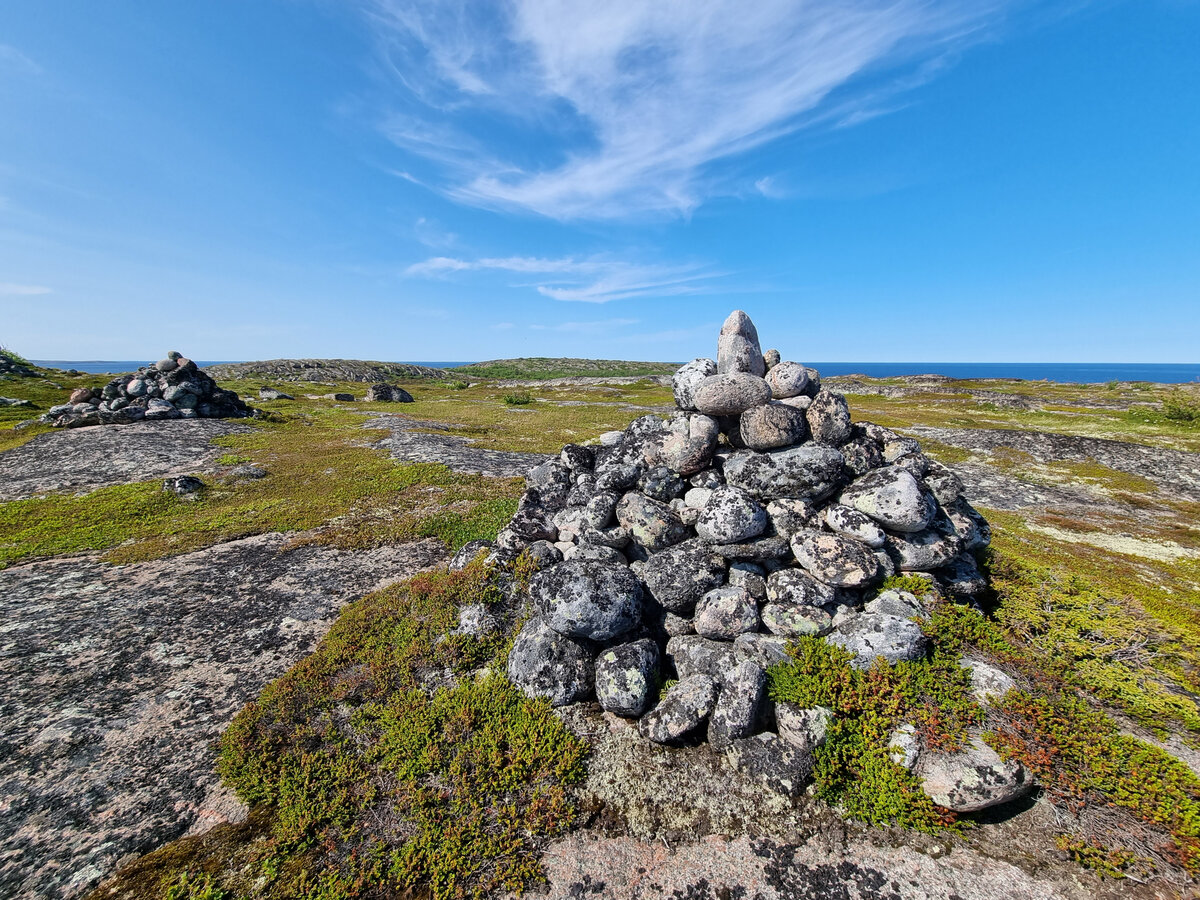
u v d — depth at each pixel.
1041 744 1.43
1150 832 1.30
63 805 1.47
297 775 1.54
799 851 1.35
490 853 1.35
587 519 2.17
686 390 2.27
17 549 2.98
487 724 1.66
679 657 1.82
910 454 2.08
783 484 1.93
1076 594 2.02
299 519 3.48
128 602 2.45
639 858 1.35
